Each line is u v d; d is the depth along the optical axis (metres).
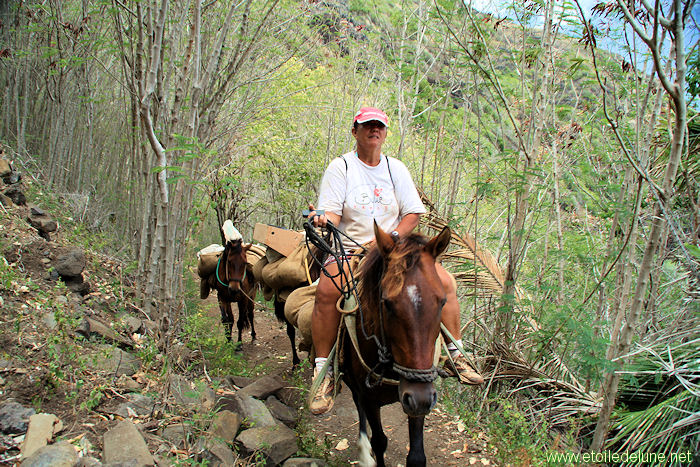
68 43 6.44
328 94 9.05
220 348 5.38
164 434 3.41
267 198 10.98
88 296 5.08
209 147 6.07
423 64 6.47
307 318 3.80
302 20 6.81
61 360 3.58
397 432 4.45
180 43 5.71
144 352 4.29
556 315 4.00
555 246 5.64
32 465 2.64
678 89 2.83
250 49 5.52
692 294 4.46
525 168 4.43
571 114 5.20
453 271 5.32
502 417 4.31
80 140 7.80
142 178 6.32
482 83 4.76
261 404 4.20
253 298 6.92
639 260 4.92
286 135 9.88
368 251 3.10
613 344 3.99
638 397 4.25
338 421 4.61
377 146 3.56
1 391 3.24
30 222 5.59
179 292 5.69
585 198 5.63
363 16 8.48
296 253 5.27
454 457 3.99
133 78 5.23
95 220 7.18
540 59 4.66
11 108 7.78
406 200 3.68
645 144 3.85
